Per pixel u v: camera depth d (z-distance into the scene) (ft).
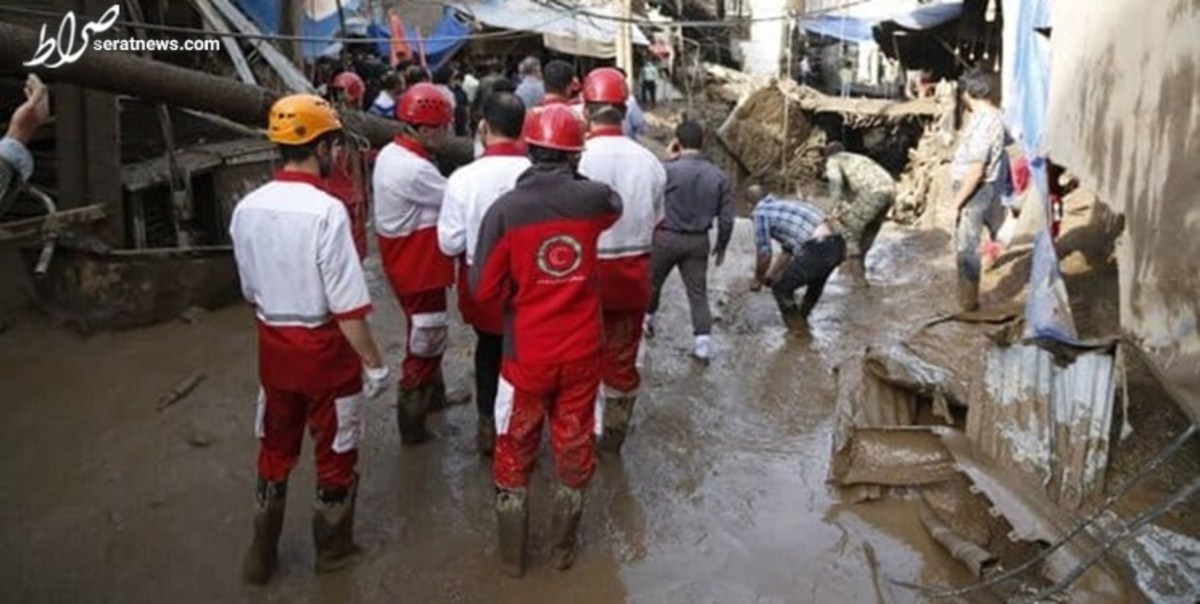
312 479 14.76
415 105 14.35
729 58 94.17
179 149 27.09
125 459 15.28
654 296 20.76
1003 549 12.12
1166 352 8.67
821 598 11.69
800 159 59.31
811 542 12.96
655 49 81.10
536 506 14.05
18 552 12.61
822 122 60.59
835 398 17.63
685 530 13.32
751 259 29.48
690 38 87.66
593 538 13.14
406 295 14.92
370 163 29.91
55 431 16.21
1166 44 8.91
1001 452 13.58
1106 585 10.81
